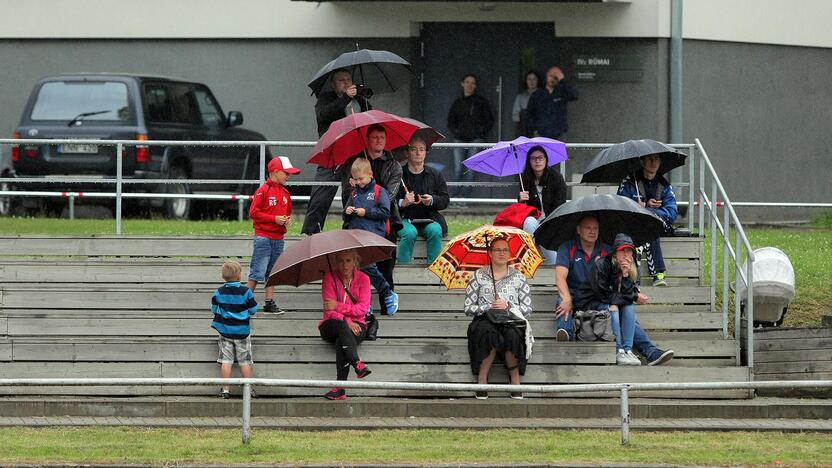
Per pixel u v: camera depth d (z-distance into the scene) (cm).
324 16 8569
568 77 8412
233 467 3709
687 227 6156
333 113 5478
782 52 8719
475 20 8462
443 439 4197
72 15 8756
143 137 7531
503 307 4756
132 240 5628
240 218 6819
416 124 5288
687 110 8419
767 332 5066
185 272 5428
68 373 4856
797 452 4012
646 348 4950
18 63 8800
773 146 8681
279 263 4675
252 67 8656
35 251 5622
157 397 4747
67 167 7062
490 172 5662
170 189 7062
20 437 4178
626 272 4894
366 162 5066
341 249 4656
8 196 6900
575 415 4650
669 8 8306
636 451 3988
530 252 5006
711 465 3794
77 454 3875
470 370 4847
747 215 8225
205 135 7950
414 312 5225
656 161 5453
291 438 4188
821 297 5712
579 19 8369
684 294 5347
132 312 5225
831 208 7794
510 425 4459
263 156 6100
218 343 4862
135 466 3728
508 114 8544
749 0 8581
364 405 4622
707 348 5062
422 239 5525
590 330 4884
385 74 5675
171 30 8694
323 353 4856
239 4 8644
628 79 8344
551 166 5809
